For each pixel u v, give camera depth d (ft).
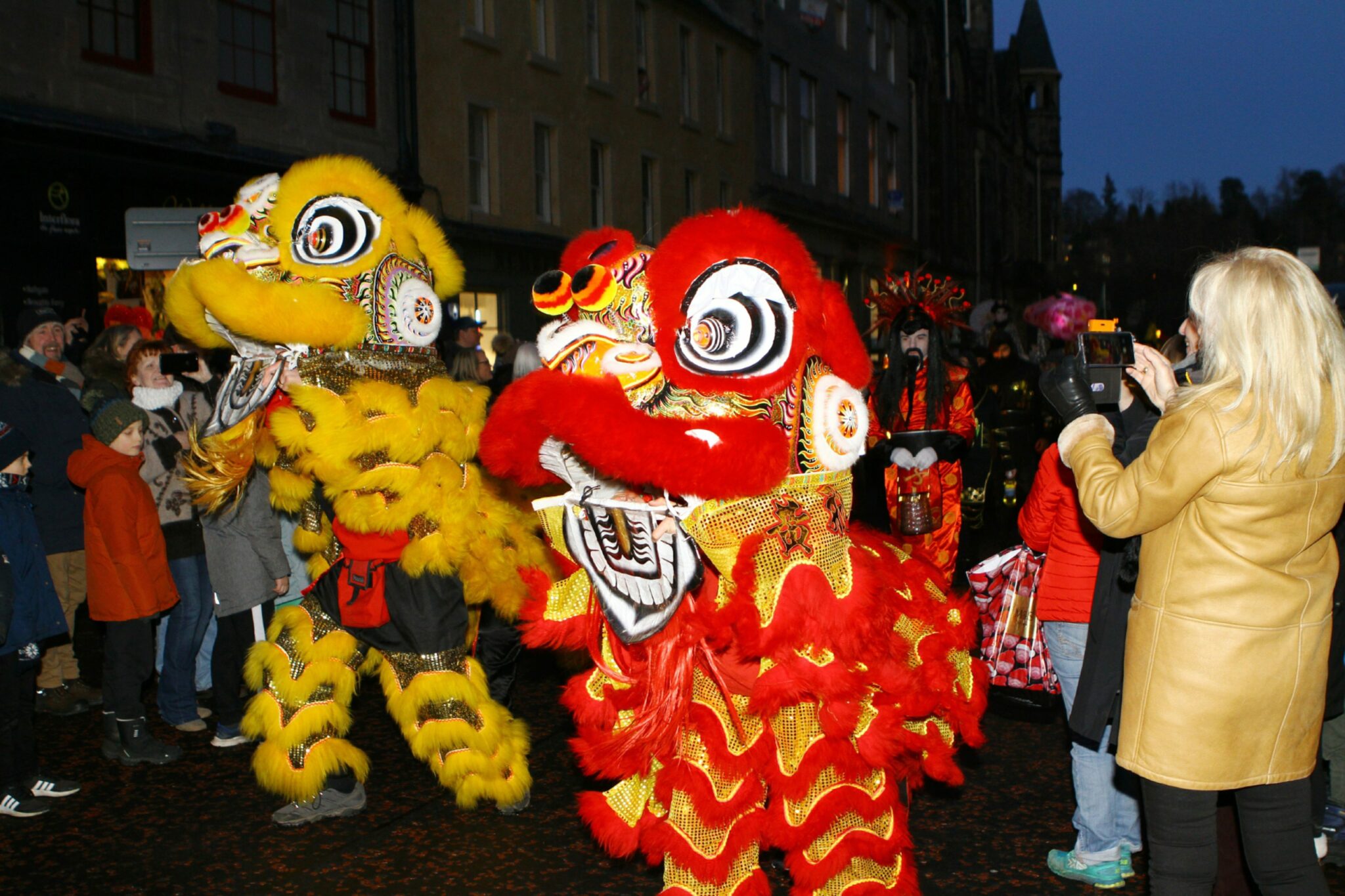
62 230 35.35
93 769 16.24
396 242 14.02
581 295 10.61
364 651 14.20
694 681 10.39
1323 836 12.43
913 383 18.84
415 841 13.65
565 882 12.56
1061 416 10.00
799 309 10.15
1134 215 280.51
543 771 16.05
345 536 13.52
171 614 17.62
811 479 10.18
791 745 10.25
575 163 60.23
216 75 40.37
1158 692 8.74
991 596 13.55
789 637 9.71
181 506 17.46
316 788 13.60
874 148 109.29
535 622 11.44
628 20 65.10
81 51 35.63
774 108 86.22
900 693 10.25
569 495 10.16
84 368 19.65
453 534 13.30
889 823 10.58
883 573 10.72
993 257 164.66
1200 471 8.45
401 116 48.42
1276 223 238.48
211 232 13.92
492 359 55.06
